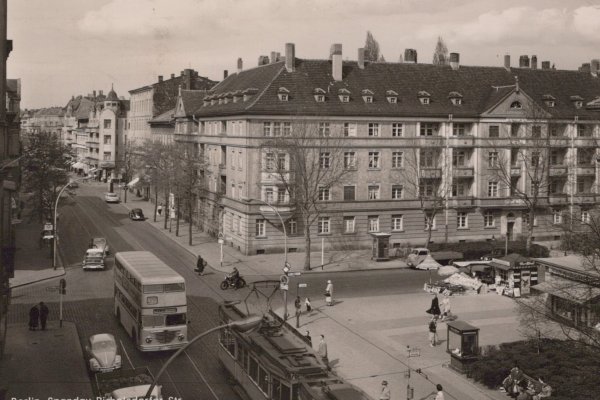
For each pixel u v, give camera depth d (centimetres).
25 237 7519
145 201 11388
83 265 5738
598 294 3259
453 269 5388
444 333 4028
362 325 4203
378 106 6944
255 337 2827
